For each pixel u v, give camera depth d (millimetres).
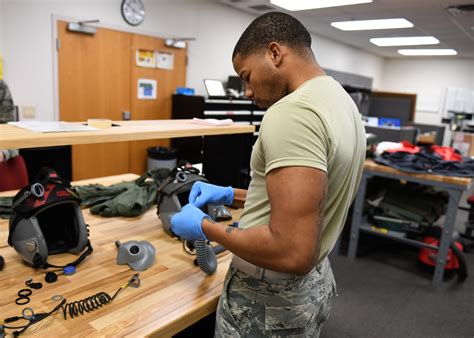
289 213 651
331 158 700
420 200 2908
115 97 4309
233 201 1268
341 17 5645
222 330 920
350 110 788
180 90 4832
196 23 5023
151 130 1314
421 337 2090
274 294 857
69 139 1085
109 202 1549
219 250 1283
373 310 2336
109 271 1103
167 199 1389
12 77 3459
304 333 908
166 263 1180
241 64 874
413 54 9352
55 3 3607
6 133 1046
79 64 3912
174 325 895
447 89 9609
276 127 688
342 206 813
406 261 3076
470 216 3580
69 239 1193
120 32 4191
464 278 2775
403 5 4727
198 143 4488
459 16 5078
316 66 841
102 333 823
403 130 4516
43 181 1102
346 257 3098
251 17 5840
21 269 1079
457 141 6645
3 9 3297
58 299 940
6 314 867
